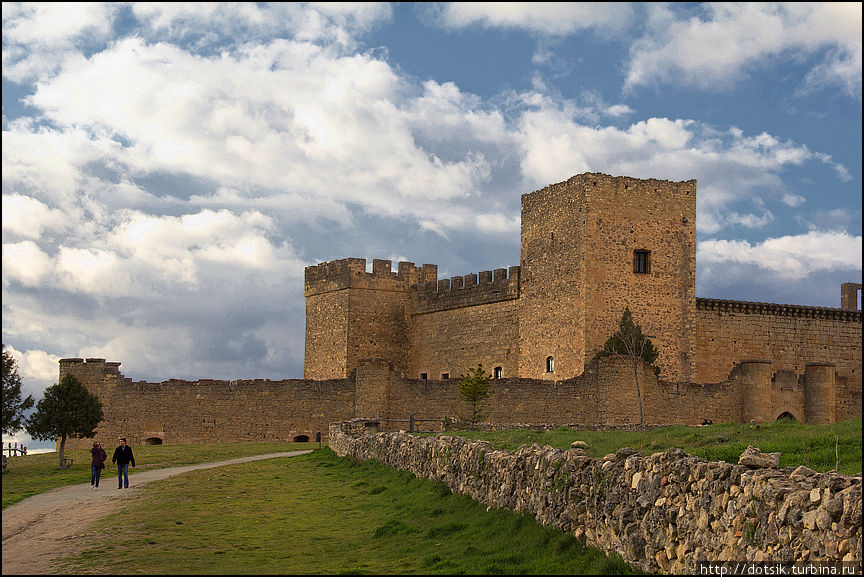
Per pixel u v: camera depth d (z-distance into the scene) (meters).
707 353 74.00
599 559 19.81
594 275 69.31
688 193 73.06
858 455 27.97
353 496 33.34
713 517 17.19
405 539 24.94
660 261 71.62
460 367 80.69
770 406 65.62
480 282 79.38
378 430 50.62
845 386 68.94
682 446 34.47
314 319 88.38
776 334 77.00
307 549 24.23
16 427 54.69
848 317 79.81
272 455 55.75
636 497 19.47
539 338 72.69
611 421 60.16
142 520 29.25
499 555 21.67
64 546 24.89
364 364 66.56
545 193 73.12
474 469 28.42
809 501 15.19
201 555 23.39
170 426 71.19
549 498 23.08
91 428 55.91
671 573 18.09
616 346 65.81
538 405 62.59
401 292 86.69
